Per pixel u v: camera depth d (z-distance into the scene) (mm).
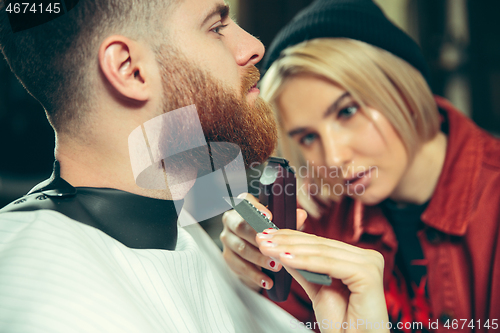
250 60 492
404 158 916
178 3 418
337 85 876
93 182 413
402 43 939
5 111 1338
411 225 1006
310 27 919
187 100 429
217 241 941
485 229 890
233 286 665
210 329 492
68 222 350
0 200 1325
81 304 294
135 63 404
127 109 409
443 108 1043
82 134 410
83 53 395
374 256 454
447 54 2043
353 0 947
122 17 396
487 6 2020
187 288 464
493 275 874
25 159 1350
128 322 303
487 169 918
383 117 885
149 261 403
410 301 978
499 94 2043
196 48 428
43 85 407
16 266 301
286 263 419
